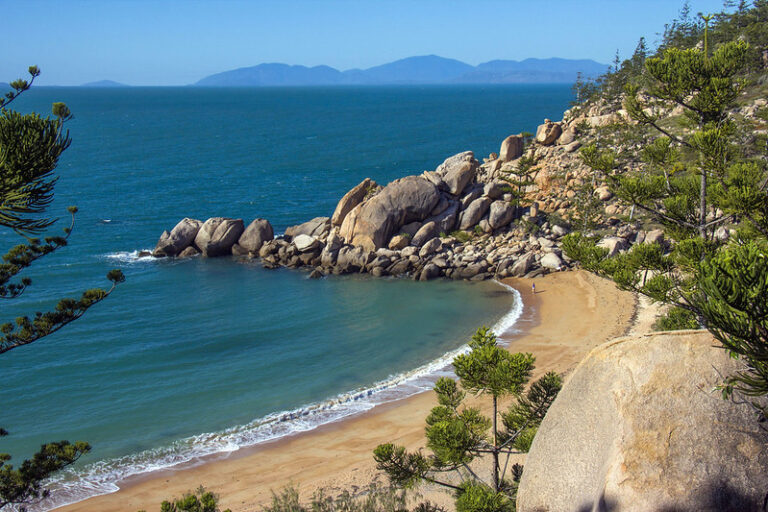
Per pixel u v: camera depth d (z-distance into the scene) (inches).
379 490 998.4
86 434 1307.8
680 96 858.8
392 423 1325.0
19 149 534.0
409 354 1712.6
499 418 1229.1
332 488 1059.9
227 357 1699.1
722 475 336.2
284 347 1770.4
